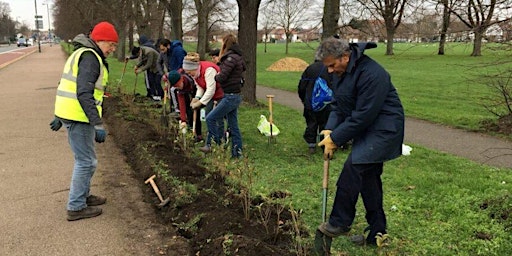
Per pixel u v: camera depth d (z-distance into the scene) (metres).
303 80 7.06
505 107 11.22
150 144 6.90
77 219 4.55
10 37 116.44
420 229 4.30
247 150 7.26
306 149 7.45
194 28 36.91
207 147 6.71
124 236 4.20
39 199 5.14
